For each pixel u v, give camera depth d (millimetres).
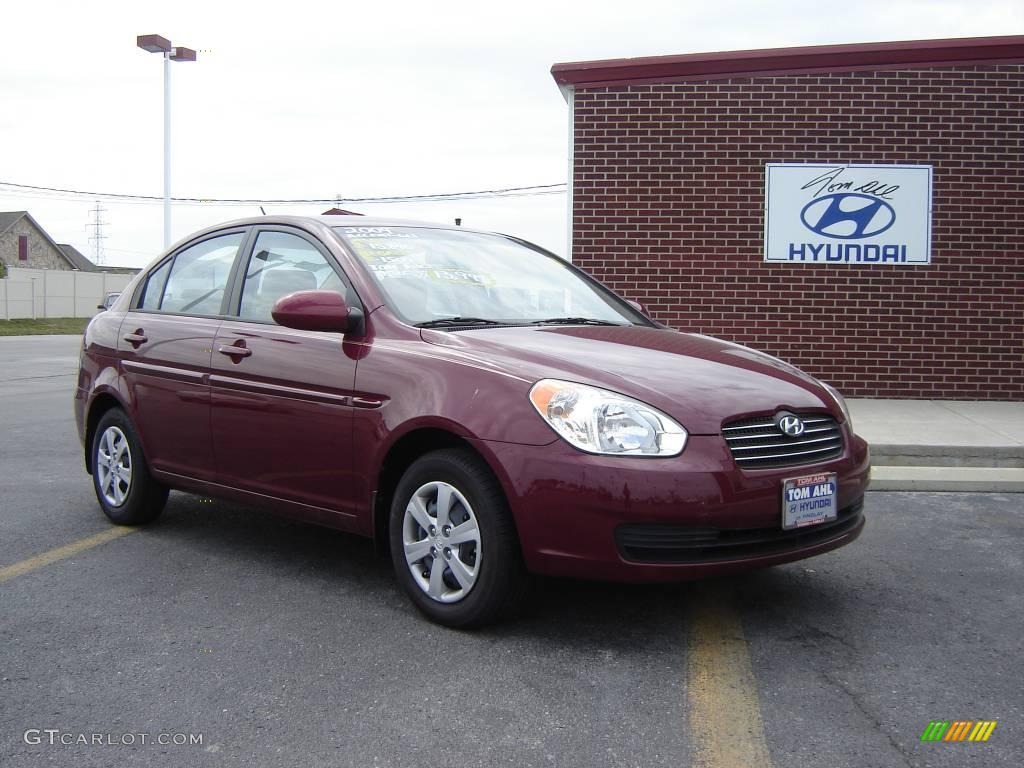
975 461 6754
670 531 3193
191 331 4676
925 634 3602
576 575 3264
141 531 5082
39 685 3100
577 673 3201
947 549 4812
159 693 3043
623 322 4652
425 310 4047
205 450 4543
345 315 3869
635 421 3242
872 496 6055
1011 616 3814
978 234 9250
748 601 3967
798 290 9406
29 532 5047
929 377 9359
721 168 9391
